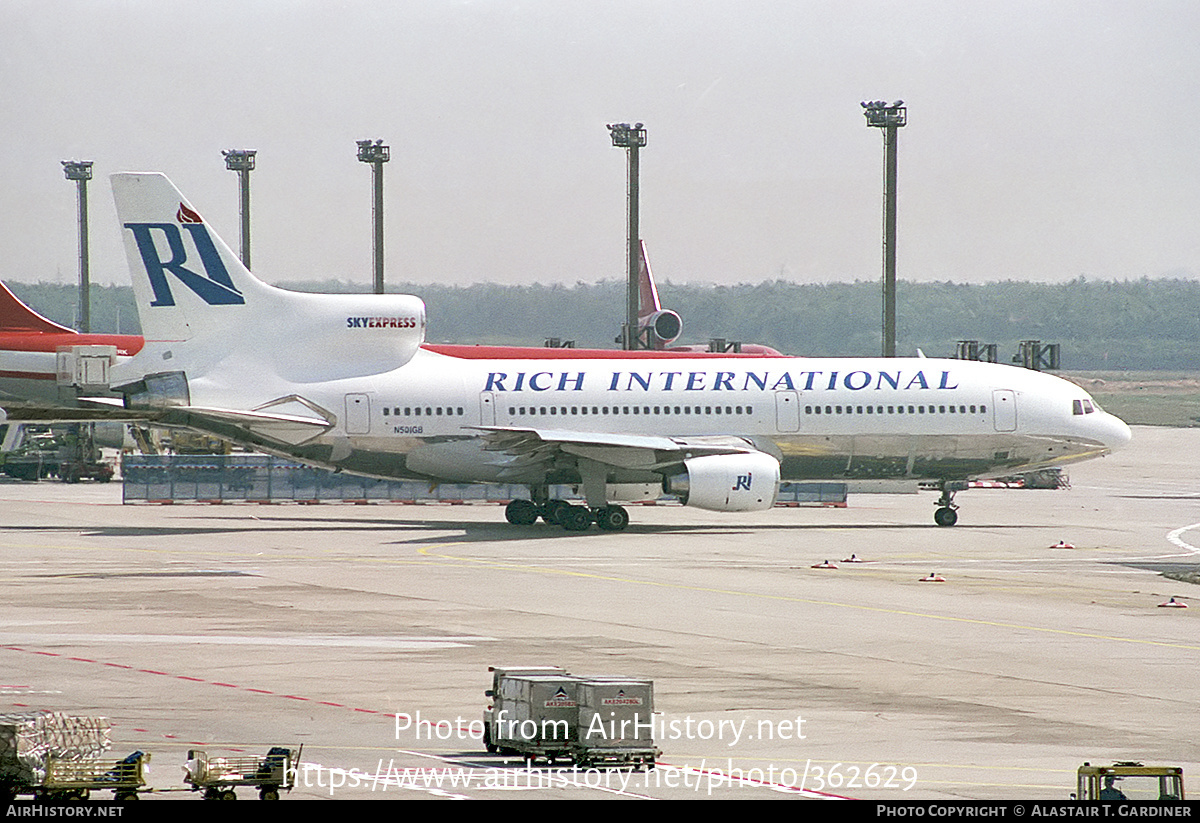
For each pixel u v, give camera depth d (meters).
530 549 91.44
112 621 59.75
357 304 105.75
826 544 96.12
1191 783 35.06
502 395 105.19
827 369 107.94
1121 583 75.88
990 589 72.94
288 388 103.88
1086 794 33.19
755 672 49.88
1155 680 49.22
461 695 45.06
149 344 103.56
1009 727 41.72
